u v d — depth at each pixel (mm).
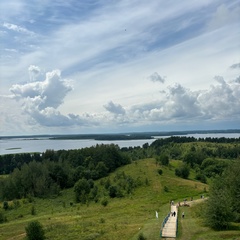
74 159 194125
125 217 78938
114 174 165000
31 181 155500
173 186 125000
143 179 137750
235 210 64688
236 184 67375
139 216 79562
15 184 154625
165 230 55906
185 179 144625
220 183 77438
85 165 185125
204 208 65938
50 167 169125
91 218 80312
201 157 193375
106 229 63750
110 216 81875
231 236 51125
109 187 125812
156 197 109812
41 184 150750
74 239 57719
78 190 130125
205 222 59906
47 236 62062
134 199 110250
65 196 146250
